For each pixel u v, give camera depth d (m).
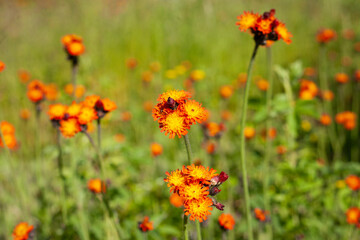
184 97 0.41
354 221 0.61
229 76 1.39
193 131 0.85
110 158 0.68
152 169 0.88
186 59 1.43
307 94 0.74
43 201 0.73
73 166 0.60
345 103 1.16
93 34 1.49
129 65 1.20
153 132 1.02
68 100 0.78
